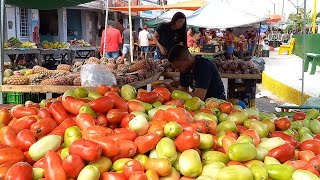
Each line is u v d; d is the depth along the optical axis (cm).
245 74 745
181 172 196
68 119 235
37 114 253
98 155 186
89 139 203
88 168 179
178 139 205
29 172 181
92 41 2495
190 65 457
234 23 1248
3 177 181
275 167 196
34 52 1355
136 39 2027
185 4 1816
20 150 206
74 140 210
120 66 664
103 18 2675
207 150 217
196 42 1550
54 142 208
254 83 771
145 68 638
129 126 223
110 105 246
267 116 302
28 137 215
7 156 197
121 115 242
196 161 194
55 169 181
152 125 222
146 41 1831
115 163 196
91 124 227
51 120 234
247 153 203
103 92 308
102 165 190
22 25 1855
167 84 488
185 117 236
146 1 3177
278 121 276
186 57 450
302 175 187
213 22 1256
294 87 1052
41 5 823
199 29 1675
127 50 1596
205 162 208
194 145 203
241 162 205
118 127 246
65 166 181
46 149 204
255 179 190
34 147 204
